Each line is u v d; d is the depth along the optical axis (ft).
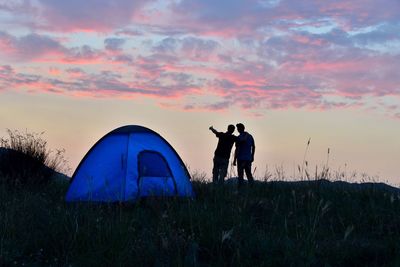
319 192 40.75
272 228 30.22
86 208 33.73
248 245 25.95
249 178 52.47
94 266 23.25
